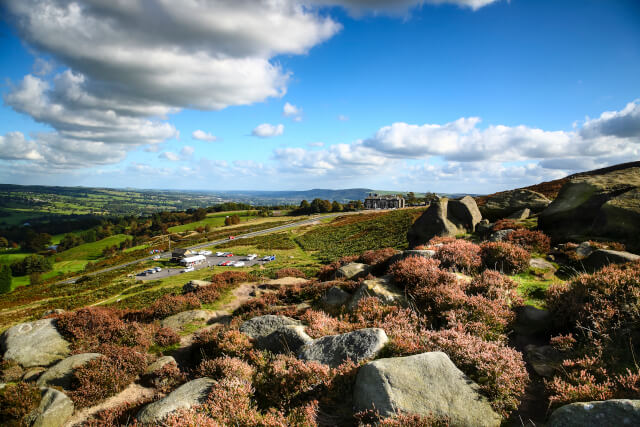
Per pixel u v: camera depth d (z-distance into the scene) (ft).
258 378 25.21
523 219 71.41
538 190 120.47
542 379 20.08
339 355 24.56
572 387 17.16
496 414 17.38
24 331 43.37
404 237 204.33
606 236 45.09
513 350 22.34
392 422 16.52
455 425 16.74
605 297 23.32
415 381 18.79
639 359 18.53
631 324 20.75
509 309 28.27
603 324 21.67
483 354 20.86
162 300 65.16
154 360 38.50
